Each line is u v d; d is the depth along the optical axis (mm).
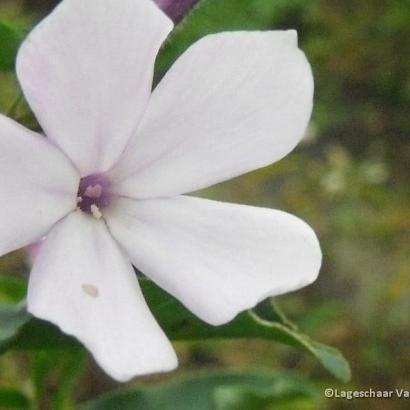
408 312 255
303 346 109
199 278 97
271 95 96
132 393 125
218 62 96
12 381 195
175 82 96
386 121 328
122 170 99
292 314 253
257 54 96
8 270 203
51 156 94
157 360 92
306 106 96
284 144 97
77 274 95
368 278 269
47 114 93
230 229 98
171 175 98
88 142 96
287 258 97
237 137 97
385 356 244
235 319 106
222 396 125
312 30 339
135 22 92
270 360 232
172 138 97
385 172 309
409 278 265
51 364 122
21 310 104
